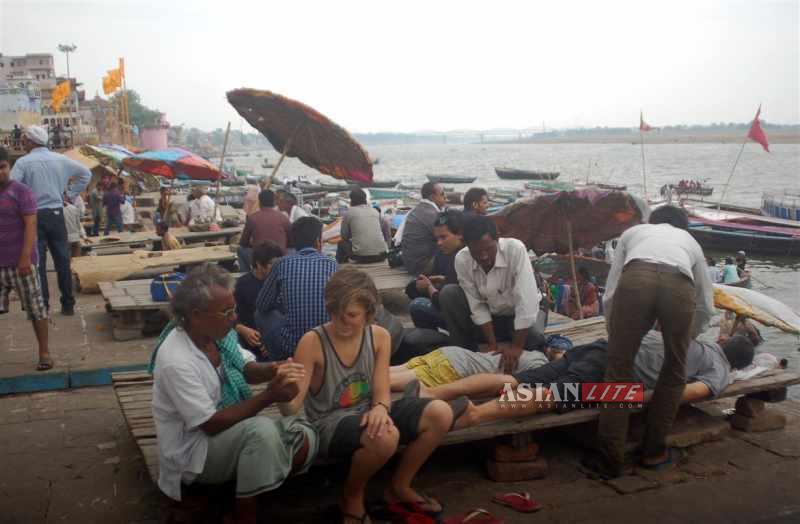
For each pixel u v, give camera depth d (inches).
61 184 304.8
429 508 149.7
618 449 168.1
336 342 149.3
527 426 165.6
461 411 157.4
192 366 134.5
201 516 144.9
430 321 244.7
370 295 144.8
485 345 213.3
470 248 192.2
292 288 190.5
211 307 132.0
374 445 138.4
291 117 399.2
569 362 181.5
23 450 183.6
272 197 361.1
